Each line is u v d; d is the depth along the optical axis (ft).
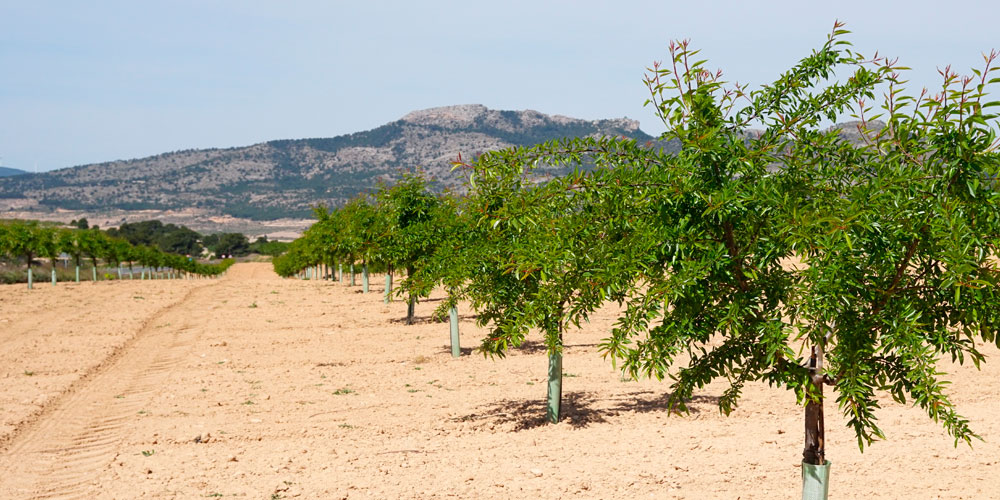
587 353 52.01
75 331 68.69
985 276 13.02
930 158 13.11
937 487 22.13
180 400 38.29
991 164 12.41
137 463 26.73
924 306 13.78
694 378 15.92
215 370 47.47
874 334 14.53
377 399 37.63
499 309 32.04
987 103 12.16
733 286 15.14
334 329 68.39
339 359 50.83
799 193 15.10
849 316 13.98
